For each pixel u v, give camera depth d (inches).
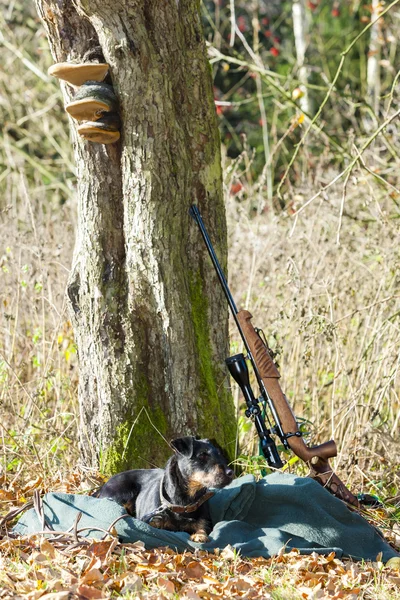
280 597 249.6
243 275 515.8
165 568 261.1
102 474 342.3
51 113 978.1
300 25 1066.1
